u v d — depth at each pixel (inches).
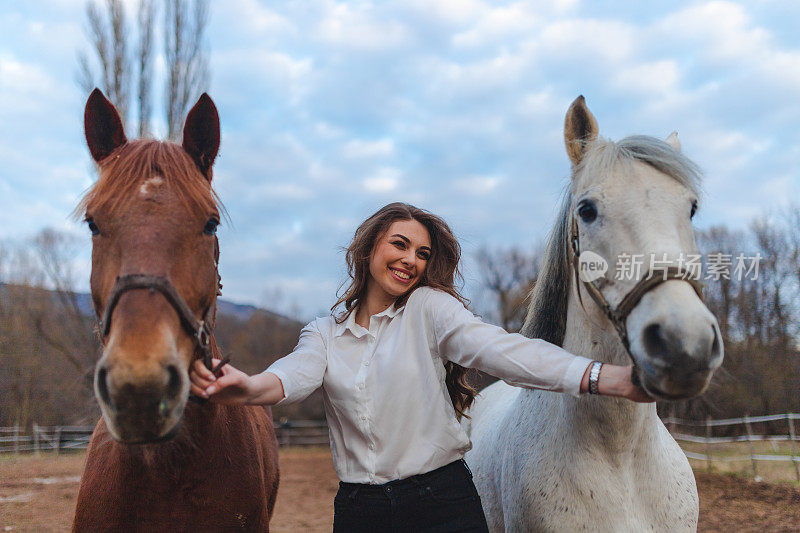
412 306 79.8
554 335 85.2
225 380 60.6
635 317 58.2
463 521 72.5
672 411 378.9
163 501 76.7
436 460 73.7
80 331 623.5
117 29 434.9
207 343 66.3
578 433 76.6
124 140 77.7
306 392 74.9
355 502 74.7
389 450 73.5
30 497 264.8
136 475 74.9
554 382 62.0
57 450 523.8
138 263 59.0
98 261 64.4
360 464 75.1
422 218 83.7
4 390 690.8
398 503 71.8
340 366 78.8
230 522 82.8
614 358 73.7
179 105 440.5
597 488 74.3
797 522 220.1
